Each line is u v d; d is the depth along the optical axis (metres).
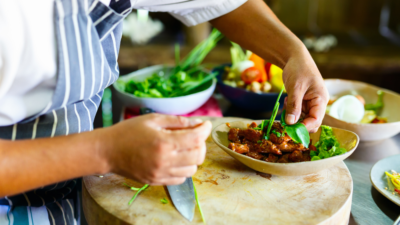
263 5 0.97
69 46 0.59
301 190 0.71
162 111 1.21
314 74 0.80
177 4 0.93
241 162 0.76
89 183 0.72
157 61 3.01
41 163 0.49
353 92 1.25
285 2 3.69
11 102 0.59
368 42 3.53
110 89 1.55
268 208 0.65
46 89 0.61
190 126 0.57
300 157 0.76
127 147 0.51
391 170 0.81
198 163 0.55
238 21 0.96
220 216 0.63
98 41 0.65
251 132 0.83
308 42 3.45
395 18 3.71
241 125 0.91
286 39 0.89
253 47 0.97
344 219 0.67
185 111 1.23
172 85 1.40
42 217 0.71
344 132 0.81
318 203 0.67
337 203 0.67
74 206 0.81
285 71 0.84
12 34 0.52
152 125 0.53
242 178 0.76
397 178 0.77
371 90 1.22
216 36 1.55
